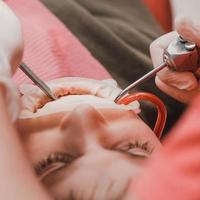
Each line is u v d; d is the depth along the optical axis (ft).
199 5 3.45
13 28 1.87
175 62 1.98
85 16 3.20
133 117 1.98
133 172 1.72
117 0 3.62
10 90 1.63
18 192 1.39
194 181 1.14
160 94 2.77
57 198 1.72
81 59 2.71
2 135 1.47
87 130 1.86
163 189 1.16
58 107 1.93
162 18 3.95
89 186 1.71
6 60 1.71
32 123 1.89
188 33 1.92
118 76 2.97
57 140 1.85
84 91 2.07
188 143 1.16
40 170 1.79
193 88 2.10
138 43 3.23
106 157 1.79
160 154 1.23
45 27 2.83
